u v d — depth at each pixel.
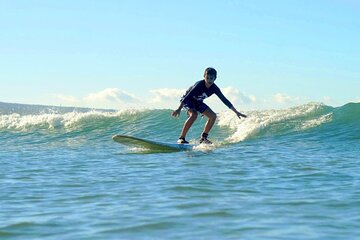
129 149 13.04
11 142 17.45
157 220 4.99
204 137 13.05
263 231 4.52
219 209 5.43
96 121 20.16
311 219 4.95
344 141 12.90
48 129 20.23
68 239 4.41
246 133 14.88
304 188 6.69
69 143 16.31
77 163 10.27
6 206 5.98
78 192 6.80
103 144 15.41
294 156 10.32
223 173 8.17
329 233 4.43
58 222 5.04
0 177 8.44
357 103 15.86
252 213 5.23
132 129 18.55
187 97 12.70
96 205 5.85
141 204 5.80
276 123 15.53
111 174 8.46
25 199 6.41
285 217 5.04
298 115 15.95
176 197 6.19
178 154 11.37
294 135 14.38
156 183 7.33
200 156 10.77
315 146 12.18
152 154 11.59
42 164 10.25
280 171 8.26
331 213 5.19
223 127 17.20
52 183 7.67
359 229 4.54
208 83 12.57
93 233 4.58
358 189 6.52
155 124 18.75
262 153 10.99
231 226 4.71
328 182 7.14
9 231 4.73
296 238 4.29
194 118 12.88
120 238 4.39
